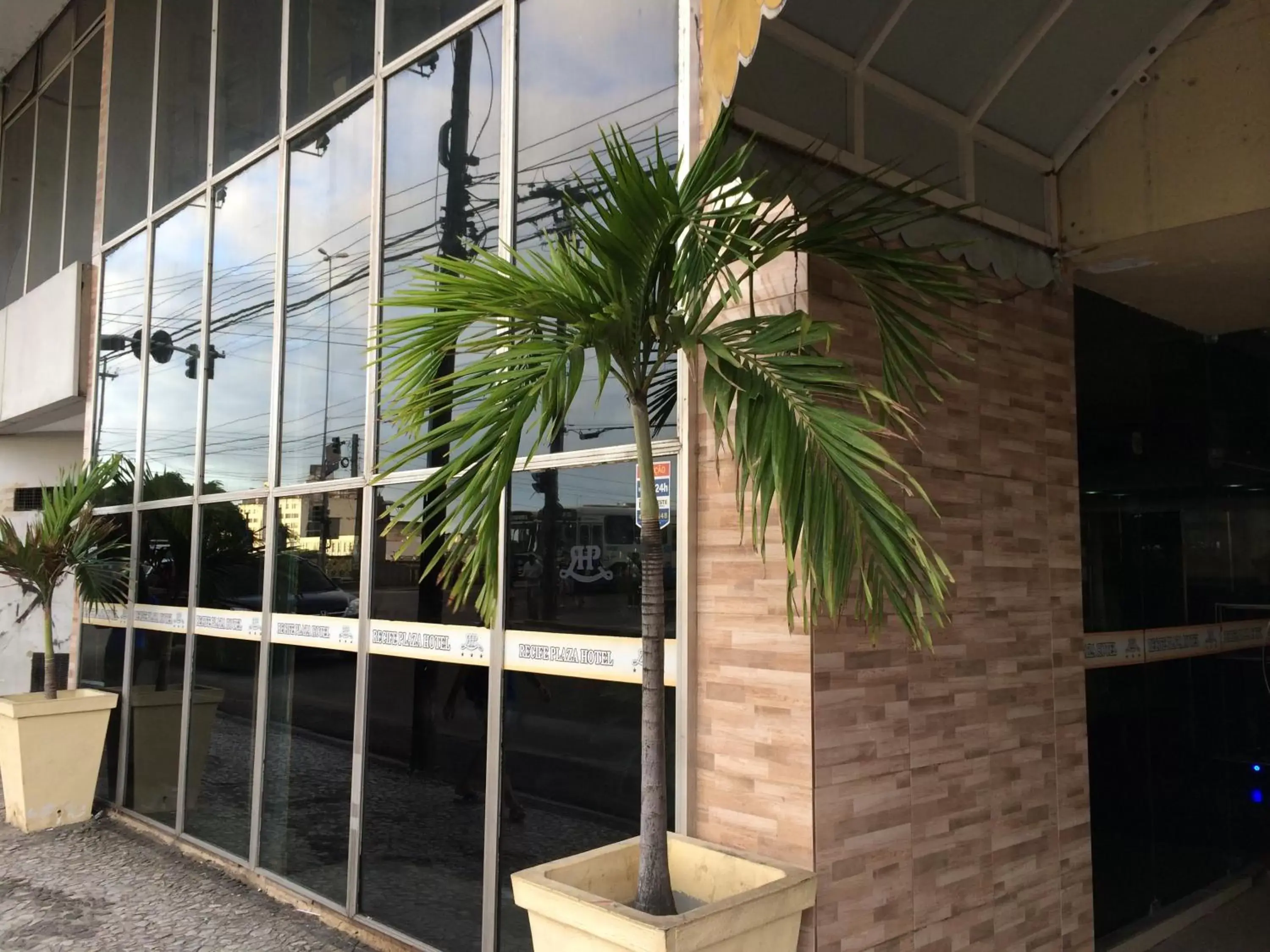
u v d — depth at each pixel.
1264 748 5.49
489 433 2.55
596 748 3.69
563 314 2.55
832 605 2.22
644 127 3.82
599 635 3.73
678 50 3.71
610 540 3.72
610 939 2.45
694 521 3.38
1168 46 3.77
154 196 7.42
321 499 5.37
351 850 4.78
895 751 3.26
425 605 4.57
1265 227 3.78
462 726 4.29
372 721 4.82
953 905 3.40
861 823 3.11
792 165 3.04
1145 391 4.96
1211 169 3.68
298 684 5.38
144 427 7.32
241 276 6.32
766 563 2.99
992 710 3.66
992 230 3.83
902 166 3.43
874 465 2.24
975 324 3.83
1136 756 4.63
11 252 10.48
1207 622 5.20
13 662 10.71
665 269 2.60
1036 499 4.02
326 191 5.61
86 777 6.97
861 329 3.33
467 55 4.71
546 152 4.23
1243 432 5.62
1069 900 3.90
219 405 6.42
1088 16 3.47
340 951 4.52
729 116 2.55
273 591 5.65
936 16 3.20
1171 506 5.03
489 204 4.49
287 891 5.20
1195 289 4.64
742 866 2.86
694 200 2.54
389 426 4.95
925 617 3.43
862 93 3.28
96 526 7.24
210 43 6.90
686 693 3.31
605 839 3.61
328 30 5.70
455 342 2.84
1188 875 4.90
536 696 3.96
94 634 7.76
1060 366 4.21
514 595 4.10
